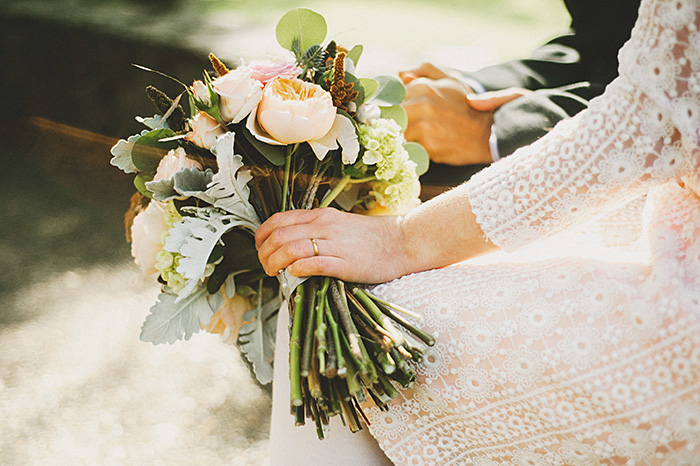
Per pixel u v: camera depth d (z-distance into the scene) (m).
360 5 4.64
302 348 0.85
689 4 0.66
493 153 1.40
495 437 0.82
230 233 1.05
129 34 3.56
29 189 3.07
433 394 0.85
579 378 0.74
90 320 2.16
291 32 1.06
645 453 0.73
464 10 4.85
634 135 0.73
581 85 1.46
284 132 0.92
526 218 0.82
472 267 0.89
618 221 1.01
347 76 1.07
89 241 2.68
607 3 1.49
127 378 1.88
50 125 3.40
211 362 1.96
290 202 1.03
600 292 0.75
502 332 0.79
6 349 2.00
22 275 2.42
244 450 1.60
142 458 1.57
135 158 1.02
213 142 0.96
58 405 1.76
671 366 0.70
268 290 1.15
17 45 3.75
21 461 1.55
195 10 4.25
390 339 0.80
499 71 1.57
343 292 0.88
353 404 0.86
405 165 1.12
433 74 1.58
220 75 1.01
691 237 0.73
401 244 0.93
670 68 0.69
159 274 1.07
